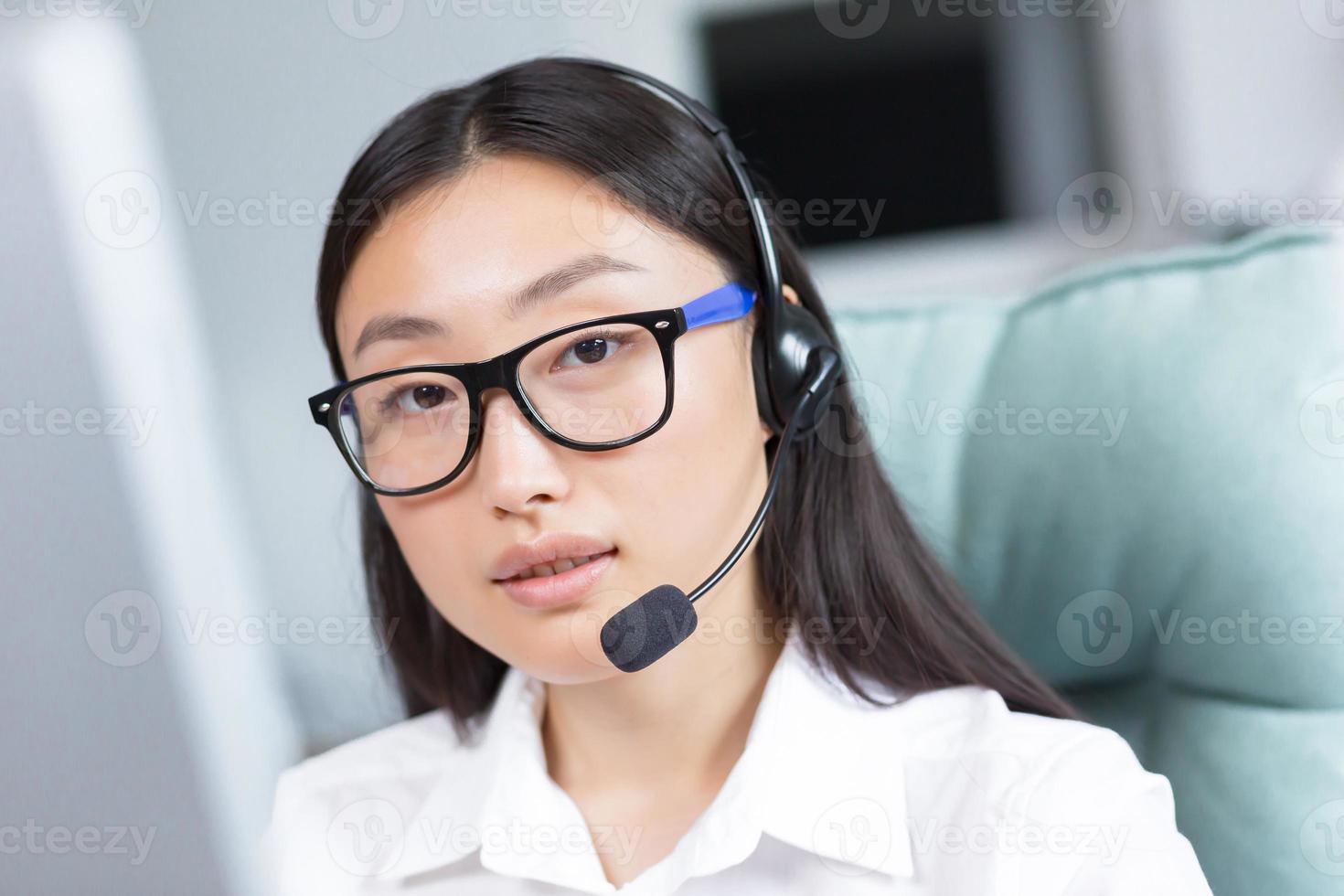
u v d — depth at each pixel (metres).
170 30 1.72
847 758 0.75
